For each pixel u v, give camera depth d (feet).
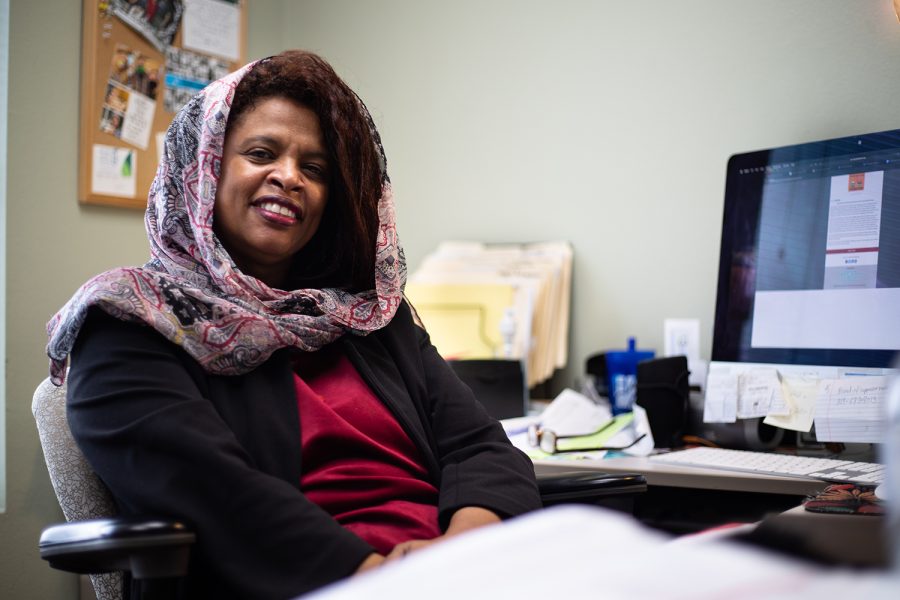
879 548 1.57
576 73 7.37
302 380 4.03
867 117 6.02
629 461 4.94
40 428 3.83
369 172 4.63
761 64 6.46
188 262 4.18
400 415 4.12
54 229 7.12
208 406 3.44
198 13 8.06
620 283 7.14
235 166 4.21
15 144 6.84
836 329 5.14
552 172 7.52
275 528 3.12
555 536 1.49
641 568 1.31
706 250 6.72
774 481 4.31
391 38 8.51
